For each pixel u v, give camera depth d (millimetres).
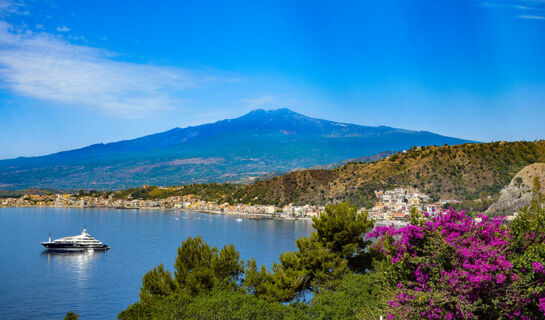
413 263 21156
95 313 80250
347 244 37031
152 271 38562
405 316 19547
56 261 136750
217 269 36688
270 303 31188
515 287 18516
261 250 148750
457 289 18875
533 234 20641
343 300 29922
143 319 32062
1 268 124438
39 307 84312
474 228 21375
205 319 29031
